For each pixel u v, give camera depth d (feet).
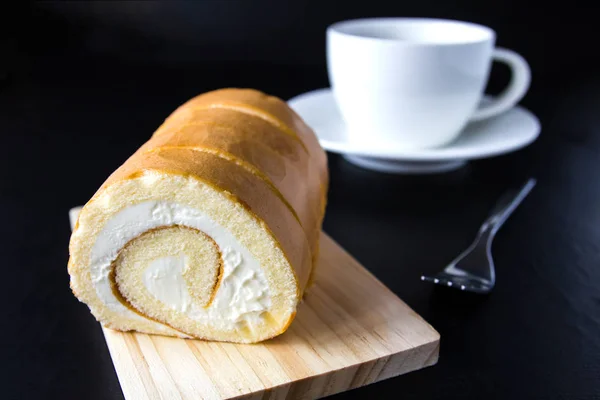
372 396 0.98
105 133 1.77
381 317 1.08
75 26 2.36
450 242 1.30
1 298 1.15
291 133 1.19
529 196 1.50
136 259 1.02
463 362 1.03
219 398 0.93
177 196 0.99
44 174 1.55
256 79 2.21
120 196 0.99
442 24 1.60
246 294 1.02
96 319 1.05
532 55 2.48
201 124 1.10
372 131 1.53
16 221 1.36
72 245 1.01
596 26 2.46
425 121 1.48
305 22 2.38
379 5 2.40
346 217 1.38
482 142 1.52
